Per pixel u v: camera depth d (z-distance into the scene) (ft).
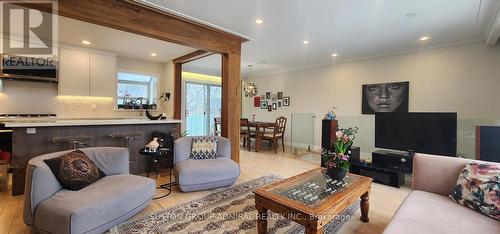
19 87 14.37
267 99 25.39
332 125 14.38
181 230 6.89
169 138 13.26
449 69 13.94
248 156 17.76
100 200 6.29
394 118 12.30
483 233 4.56
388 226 4.83
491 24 10.52
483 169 5.79
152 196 8.15
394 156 11.79
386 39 13.35
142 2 9.14
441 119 10.90
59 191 6.75
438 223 4.91
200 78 24.25
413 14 9.93
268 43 14.35
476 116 13.06
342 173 7.54
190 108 23.73
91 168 7.67
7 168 10.44
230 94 13.11
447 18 10.30
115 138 11.89
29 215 6.15
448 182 6.68
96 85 16.34
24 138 9.43
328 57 17.89
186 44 11.35
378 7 9.31
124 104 18.48
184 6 9.45
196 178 9.69
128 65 18.76
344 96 18.90
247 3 9.13
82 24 11.55
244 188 10.48
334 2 8.94
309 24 11.21
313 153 18.97
